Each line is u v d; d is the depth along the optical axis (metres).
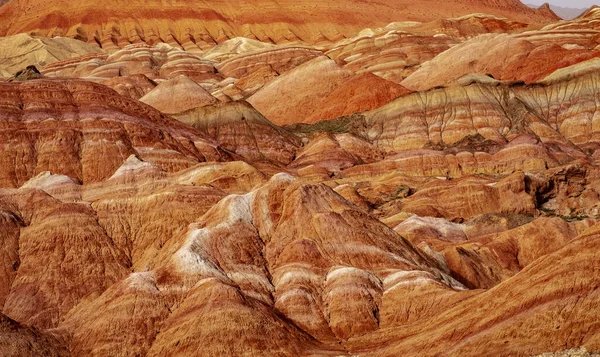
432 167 125.19
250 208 73.06
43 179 90.06
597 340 47.31
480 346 50.53
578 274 50.19
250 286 64.88
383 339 58.03
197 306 60.50
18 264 74.75
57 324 70.12
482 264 76.25
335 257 67.31
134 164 90.62
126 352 59.50
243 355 56.97
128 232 78.88
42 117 101.69
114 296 63.22
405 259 68.56
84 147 100.06
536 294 50.84
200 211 79.25
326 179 120.44
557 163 122.31
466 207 100.19
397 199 105.81
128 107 109.19
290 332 59.53
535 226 82.12
